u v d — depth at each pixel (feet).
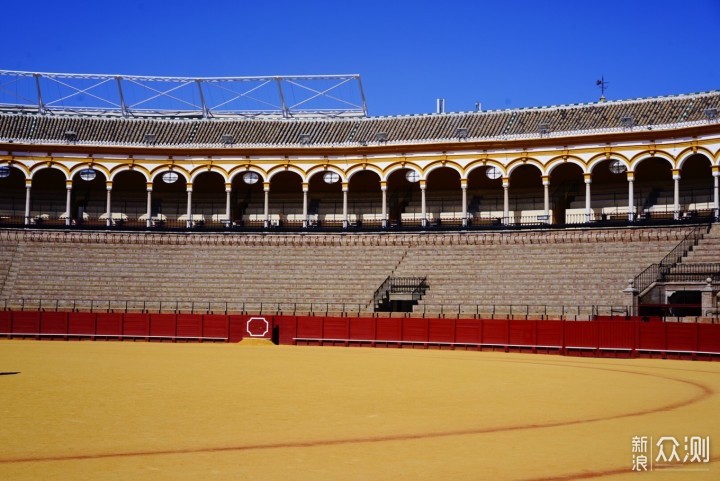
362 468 41.78
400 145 204.03
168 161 214.07
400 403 65.92
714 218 169.99
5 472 40.40
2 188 219.82
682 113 184.55
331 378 86.69
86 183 224.33
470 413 60.59
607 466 42.78
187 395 69.51
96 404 63.21
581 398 70.69
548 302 159.53
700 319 134.51
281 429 52.75
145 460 43.24
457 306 164.35
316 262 189.98
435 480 39.40
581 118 195.42
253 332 162.61
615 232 175.63
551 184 208.74
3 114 218.79
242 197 225.97
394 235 193.77
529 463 43.19
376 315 161.38
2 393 69.56
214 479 39.34
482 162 199.62
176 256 195.31
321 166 209.67
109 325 168.55
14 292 179.73
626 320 138.51
